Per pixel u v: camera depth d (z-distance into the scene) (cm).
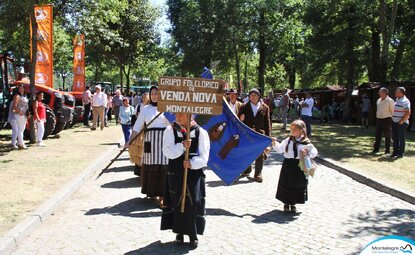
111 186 897
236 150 819
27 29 1878
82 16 1769
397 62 2998
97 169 1076
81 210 714
